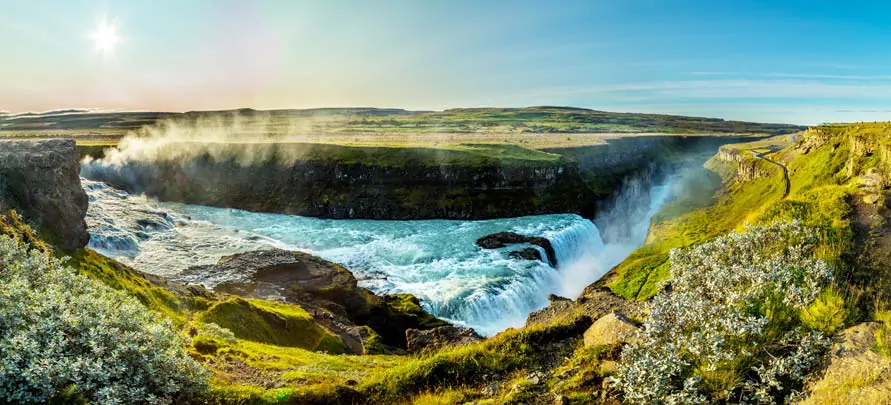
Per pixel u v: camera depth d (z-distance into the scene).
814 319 9.55
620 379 9.50
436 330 23.17
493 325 50.41
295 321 31.73
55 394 9.63
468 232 84.31
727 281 10.81
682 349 9.09
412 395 12.21
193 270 48.81
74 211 31.39
